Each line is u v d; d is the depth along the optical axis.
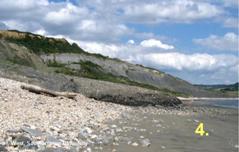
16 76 51.44
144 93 64.94
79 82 64.12
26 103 28.58
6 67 57.25
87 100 43.94
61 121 23.59
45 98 34.47
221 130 29.22
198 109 65.38
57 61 181.88
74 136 19.20
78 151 15.81
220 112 59.22
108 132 22.27
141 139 20.94
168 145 20.12
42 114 25.11
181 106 68.75
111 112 35.59
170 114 45.69
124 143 19.12
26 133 17.38
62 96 39.16
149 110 49.66
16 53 104.31
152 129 26.19
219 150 20.08
